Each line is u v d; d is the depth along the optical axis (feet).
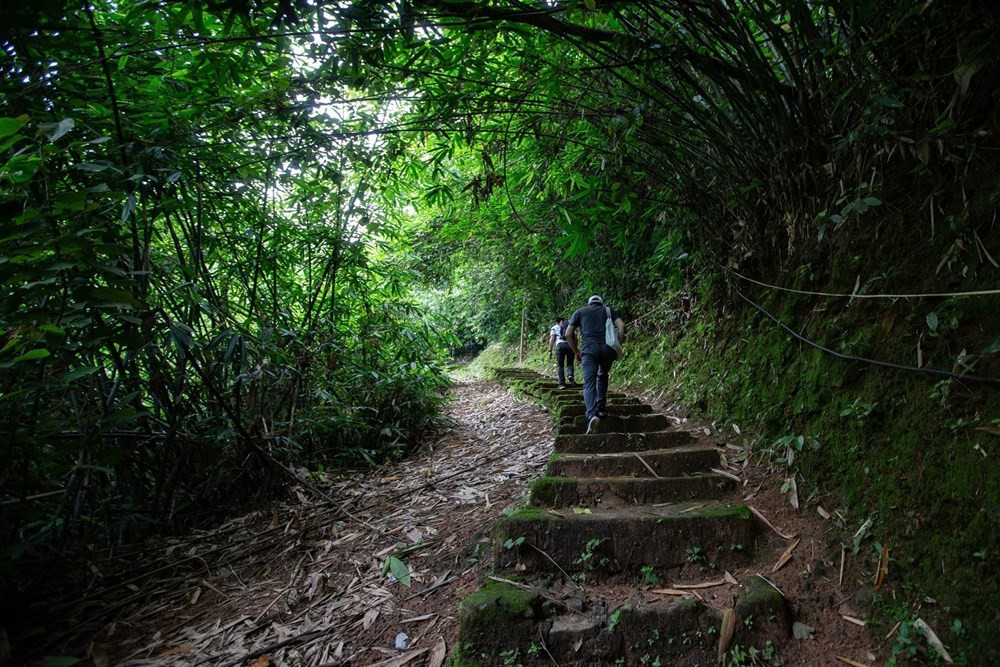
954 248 7.69
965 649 5.75
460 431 21.34
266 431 14.12
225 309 13.44
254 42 9.00
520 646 6.68
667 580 7.77
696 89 10.18
